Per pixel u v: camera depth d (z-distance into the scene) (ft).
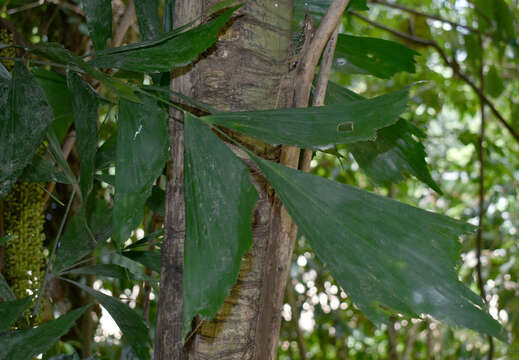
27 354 2.98
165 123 3.13
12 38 4.73
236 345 3.35
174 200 3.43
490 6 9.31
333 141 2.85
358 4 4.99
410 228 2.82
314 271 12.10
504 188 14.01
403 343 16.21
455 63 10.46
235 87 3.34
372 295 2.72
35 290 4.90
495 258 13.83
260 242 3.39
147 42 3.22
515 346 11.28
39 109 3.36
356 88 14.79
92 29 3.67
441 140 15.48
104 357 8.45
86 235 4.32
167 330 3.41
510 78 14.61
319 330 13.57
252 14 3.36
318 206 2.85
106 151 4.51
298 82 3.51
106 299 4.21
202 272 2.77
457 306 2.70
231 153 2.95
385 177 4.65
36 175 3.99
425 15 10.37
